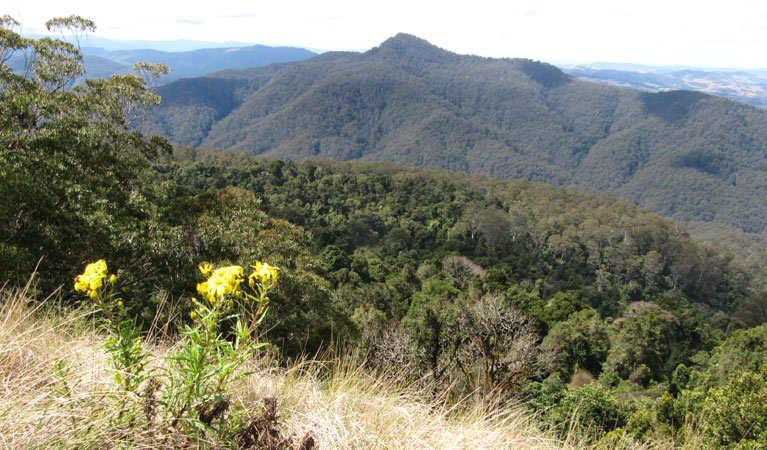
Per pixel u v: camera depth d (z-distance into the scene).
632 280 55.25
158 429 1.24
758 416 5.21
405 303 26.72
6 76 10.94
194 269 8.45
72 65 13.88
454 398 2.59
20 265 4.94
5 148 8.16
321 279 10.45
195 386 1.22
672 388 20.72
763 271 65.69
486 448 1.79
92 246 7.46
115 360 1.26
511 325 7.96
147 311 6.60
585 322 23.91
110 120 12.82
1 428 1.13
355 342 7.19
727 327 38.47
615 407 7.96
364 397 2.12
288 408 1.73
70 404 1.25
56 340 1.84
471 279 35.09
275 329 7.91
